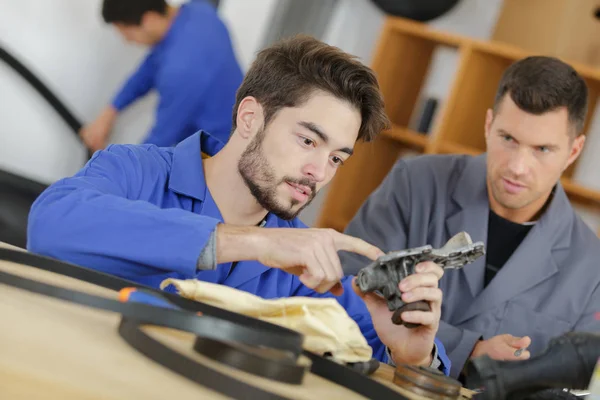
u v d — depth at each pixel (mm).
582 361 1140
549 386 1156
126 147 1661
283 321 1179
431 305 1375
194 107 4027
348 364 1200
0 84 4578
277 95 1581
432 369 1271
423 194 2707
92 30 4680
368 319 1764
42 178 4672
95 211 1301
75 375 752
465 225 2641
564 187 3939
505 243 2654
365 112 1615
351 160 4461
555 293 2594
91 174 1542
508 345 2275
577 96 2436
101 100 4738
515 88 2436
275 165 1591
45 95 4562
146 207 1315
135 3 4020
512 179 2461
